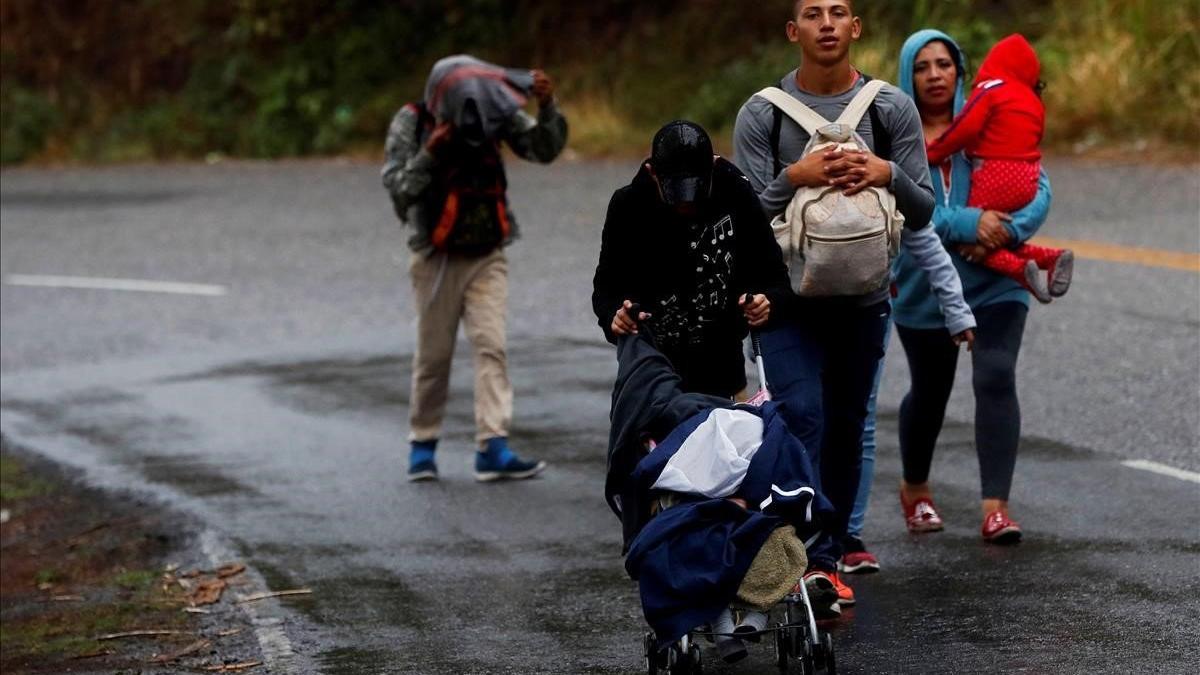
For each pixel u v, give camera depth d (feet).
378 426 89.25
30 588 68.64
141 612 63.41
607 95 205.98
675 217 48.55
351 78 233.55
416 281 77.92
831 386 55.26
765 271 49.62
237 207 175.42
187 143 234.79
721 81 198.08
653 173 48.08
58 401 99.76
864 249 51.39
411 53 236.22
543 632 56.70
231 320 120.78
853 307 54.13
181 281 136.87
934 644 52.34
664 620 44.32
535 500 74.02
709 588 43.93
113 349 113.91
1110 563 59.26
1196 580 56.80
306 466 82.12
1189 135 152.97
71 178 216.74
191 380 102.99
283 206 173.88
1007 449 62.59
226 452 85.71
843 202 51.31
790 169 52.19
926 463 64.54
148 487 80.18
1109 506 66.44
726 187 49.06
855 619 55.21
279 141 229.66
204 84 245.86
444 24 236.22
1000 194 61.57
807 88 53.83
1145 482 69.46
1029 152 61.98
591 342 105.91
